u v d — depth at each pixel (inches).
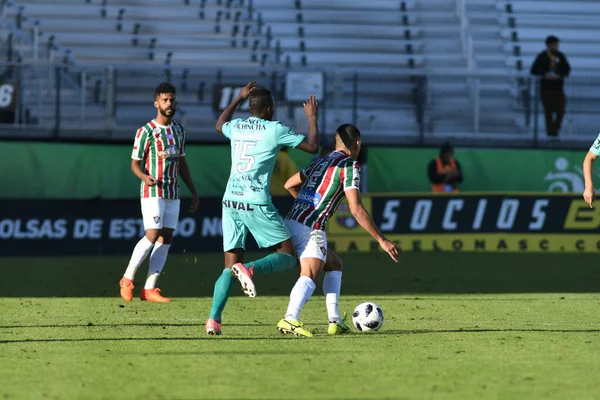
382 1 3316.9
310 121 992.9
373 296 1480.1
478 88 2598.4
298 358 859.4
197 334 1026.1
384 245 979.3
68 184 2263.8
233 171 997.8
